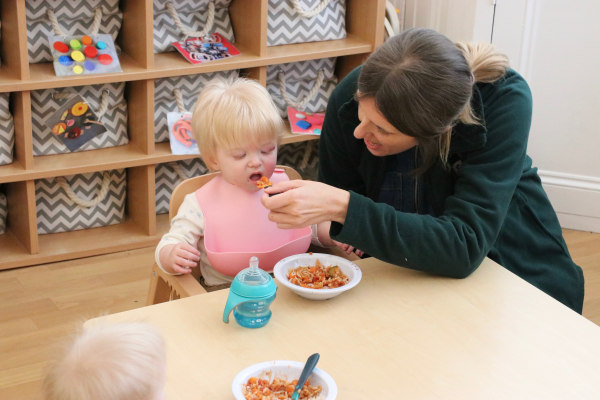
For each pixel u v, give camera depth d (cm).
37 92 251
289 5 277
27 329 228
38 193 268
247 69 281
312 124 291
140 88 259
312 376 112
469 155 149
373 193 169
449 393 111
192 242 164
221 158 164
